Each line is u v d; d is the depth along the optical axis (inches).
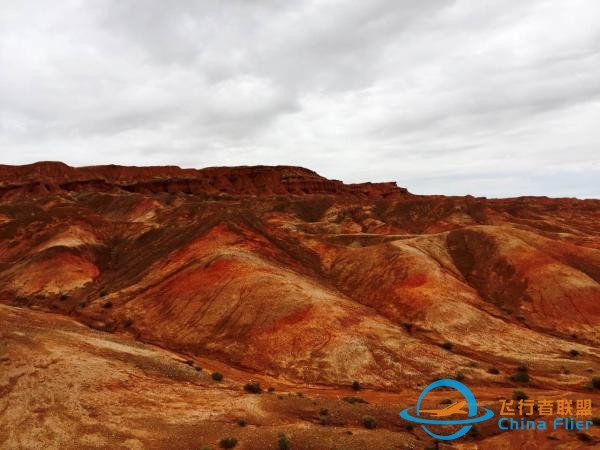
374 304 2201.0
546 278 2183.8
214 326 1871.3
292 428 972.6
